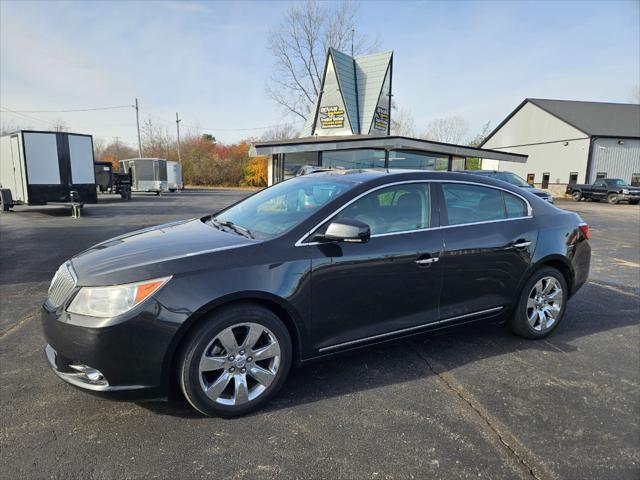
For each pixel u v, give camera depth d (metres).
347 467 2.28
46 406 2.79
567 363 3.55
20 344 3.77
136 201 23.31
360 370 3.37
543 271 3.93
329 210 3.04
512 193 3.93
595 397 3.03
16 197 15.29
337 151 17.00
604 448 2.47
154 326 2.45
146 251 2.79
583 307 5.03
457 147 16.25
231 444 2.45
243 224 3.36
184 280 2.54
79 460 2.29
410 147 15.29
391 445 2.46
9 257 7.66
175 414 2.74
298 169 17.98
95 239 9.66
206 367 2.59
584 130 31.53
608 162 31.48
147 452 2.37
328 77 19.97
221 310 2.64
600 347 3.88
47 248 8.52
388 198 3.28
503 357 3.63
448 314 3.49
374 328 3.18
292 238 2.89
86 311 2.47
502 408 2.87
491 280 3.64
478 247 3.53
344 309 3.03
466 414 2.79
